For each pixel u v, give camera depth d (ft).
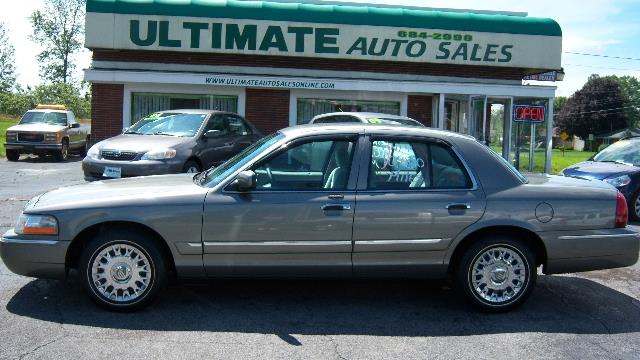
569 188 17.95
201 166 35.88
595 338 16.01
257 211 16.71
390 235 17.03
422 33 57.52
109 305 16.89
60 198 17.35
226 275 16.99
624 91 321.52
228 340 15.29
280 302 18.47
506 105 59.72
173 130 36.78
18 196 37.55
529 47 58.85
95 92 56.65
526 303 18.92
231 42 55.72
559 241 17.54
